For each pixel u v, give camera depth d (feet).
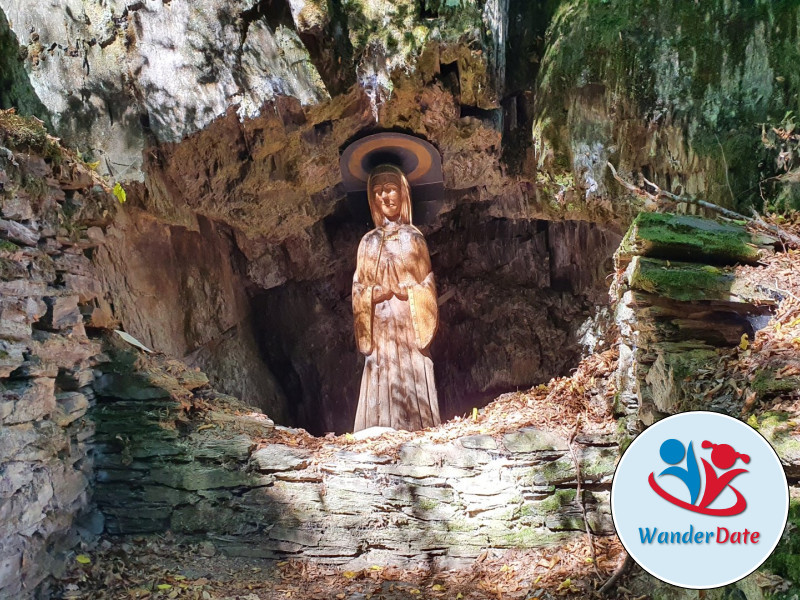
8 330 15.31
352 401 33.96
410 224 24.77
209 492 18.28
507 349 32.35
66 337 17.72
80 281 18.84
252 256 30.45
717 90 21.67
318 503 18.07
